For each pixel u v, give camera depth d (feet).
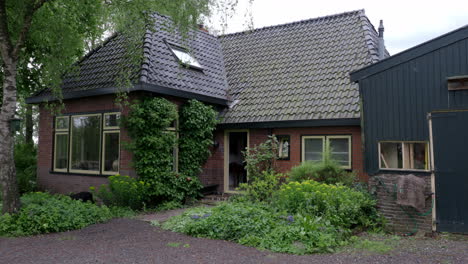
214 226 25.30
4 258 20.33
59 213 27.99
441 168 27.27
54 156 43.45
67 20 41.75
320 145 37.22
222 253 21.11
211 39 54.13
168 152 37.29
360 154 34.63
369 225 29.01
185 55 44.47
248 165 38.91
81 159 40.83
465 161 26.55
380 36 45.29
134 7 32.99
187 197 39.42
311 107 37.40
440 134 27.43
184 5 32.32
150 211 34.99
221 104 43.11
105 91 36.76
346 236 25.21
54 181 43.04
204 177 42.68
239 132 43.29
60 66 37.09
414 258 20.56
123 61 39.60
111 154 38.22
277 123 38.06
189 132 39.50
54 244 23.29
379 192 29.73
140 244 23.16
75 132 41.60
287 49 48.29
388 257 20.74
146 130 35.58
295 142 38.27
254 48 51.26
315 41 47.32
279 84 43.09
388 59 29.30
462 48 26.81
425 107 27.99
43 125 44.73
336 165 33.60
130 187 34.06
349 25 46.96
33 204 28.89
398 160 29.45
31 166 49.62
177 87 38.42
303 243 22.27
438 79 27.58
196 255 20.71
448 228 26.94
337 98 37.09
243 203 31.53
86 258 20.20
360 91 30.45
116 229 27.43
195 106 39.42
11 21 37.29
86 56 44.45
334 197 27.50
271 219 25.63
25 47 44.32
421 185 27.25
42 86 48.42
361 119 30.37
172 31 35.65
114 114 38.06
